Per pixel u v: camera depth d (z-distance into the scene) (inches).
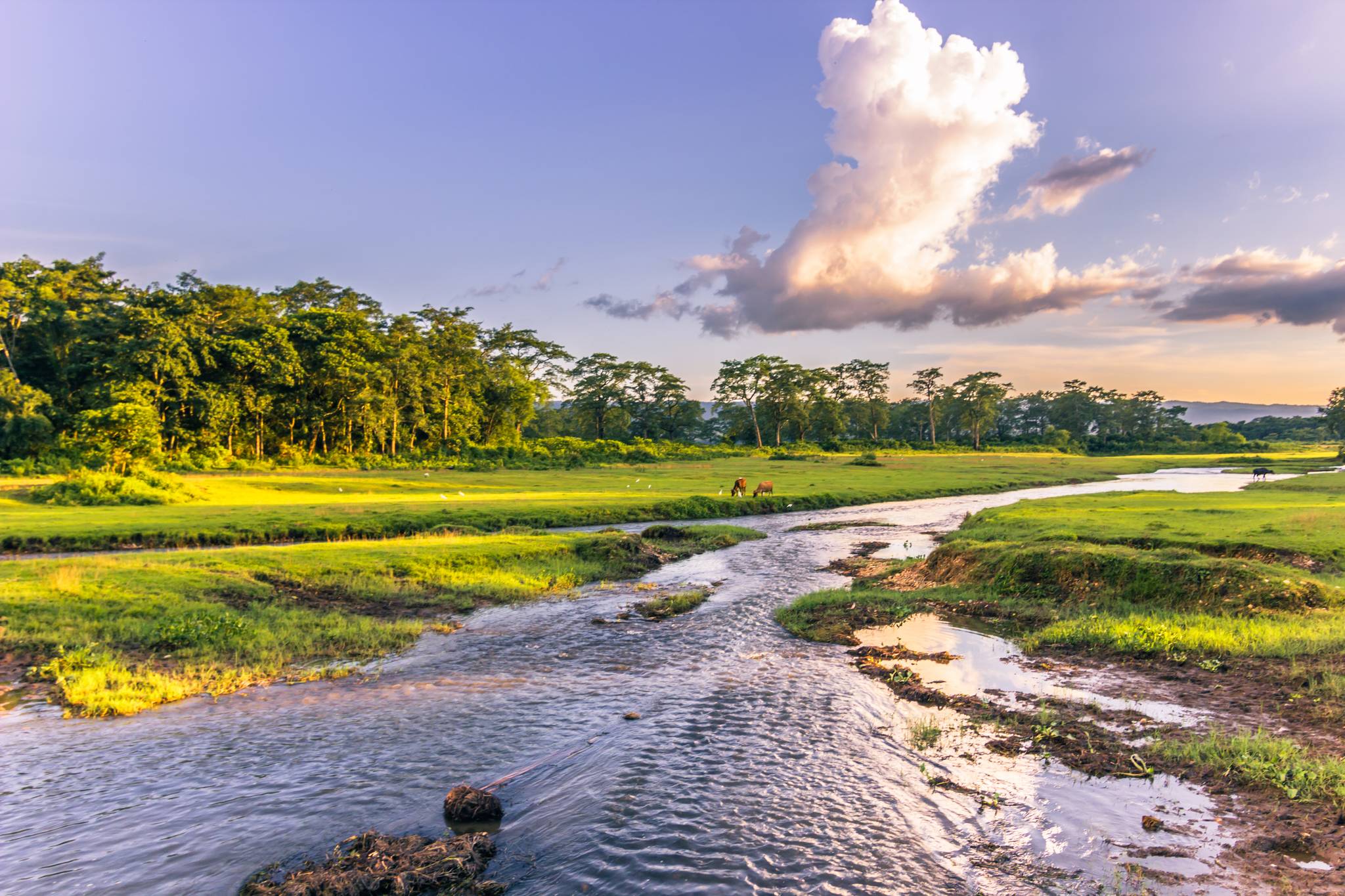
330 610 668.1
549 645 565.0
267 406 2578.7
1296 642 443.8
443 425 3248.0
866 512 1716.3
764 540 1248.2
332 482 2039.9
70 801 289.7
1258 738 321.1
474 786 305.0
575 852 251.0
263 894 221.8
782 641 563.8
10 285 2354.8
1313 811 257.0
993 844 250.5
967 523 1264.8
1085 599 636.1
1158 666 453.1
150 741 356.8
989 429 5969.5
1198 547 727.7
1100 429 6579.7
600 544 1018.7
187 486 1584.6
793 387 4793.3
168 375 2317.9
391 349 2965.1
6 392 1995.6
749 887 227.1
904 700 410.6
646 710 402.3
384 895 224.4
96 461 1835.6
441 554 893.8
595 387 4712.1
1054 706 391.2
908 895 220.7
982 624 601.9
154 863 243.3
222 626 557.9
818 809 278.5
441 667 502.6
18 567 698.8
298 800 292.4
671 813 278.1
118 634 539.2
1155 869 229.8
